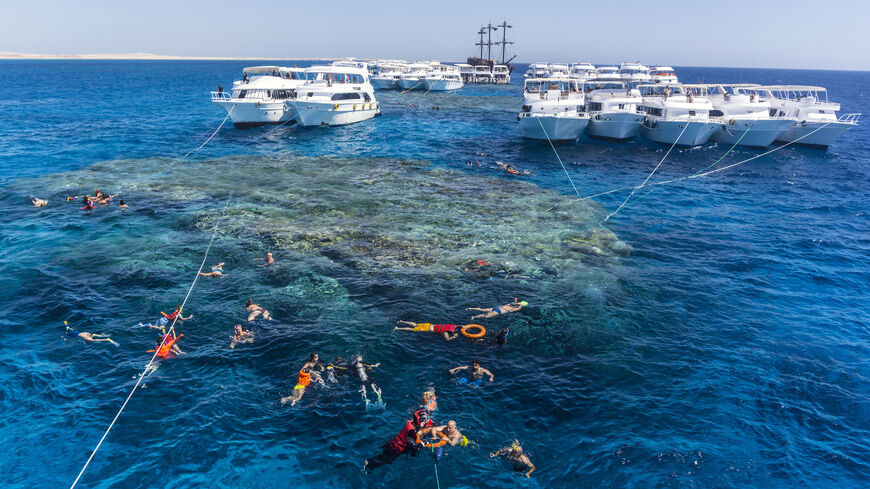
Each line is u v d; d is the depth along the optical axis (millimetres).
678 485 9750
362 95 58062
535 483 9773
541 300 16594
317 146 43344
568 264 19484
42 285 16812
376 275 17984
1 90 97562
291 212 24438
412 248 20375
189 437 10594
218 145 42688
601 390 12414
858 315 16500
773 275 19438
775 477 9992
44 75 169625
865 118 74750
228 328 14539
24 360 12969
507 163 38125
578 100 46562
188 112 65000
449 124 59281
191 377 12445
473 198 27969
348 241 20922
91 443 10383
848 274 19656
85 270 17938
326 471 9930
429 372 12891
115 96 87938
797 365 13625
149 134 47219
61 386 12023
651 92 53219
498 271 18562
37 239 20641
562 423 11305
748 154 43469
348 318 15188
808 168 38688
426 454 10328
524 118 45531
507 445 10633
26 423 10859
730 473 10047
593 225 24297
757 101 47688
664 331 15164
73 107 68375
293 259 19125
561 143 45844
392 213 24766
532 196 28906
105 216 23484
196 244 20359
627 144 47562
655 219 25766
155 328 14477
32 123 52000
